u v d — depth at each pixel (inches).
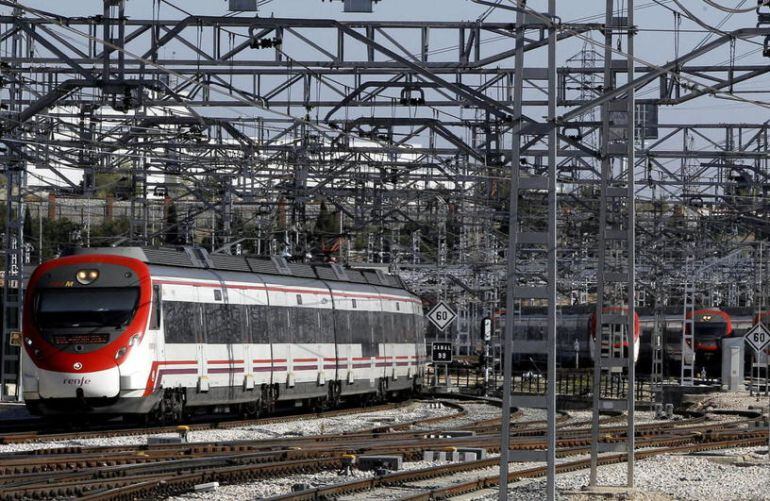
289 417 3860.7
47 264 3223.4
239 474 2145.7
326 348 4183.1
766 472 2487.7
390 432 3225.9
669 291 7455.7
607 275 2122.3
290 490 2009.1
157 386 3233.3
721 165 4709.6
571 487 2118.6
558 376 6978.4
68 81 3410.4
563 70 3622.0
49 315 3169.3
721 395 5546.3
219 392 3538.4
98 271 3201.3
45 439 2812.5
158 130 4298.7
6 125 3622.0
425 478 2244.1
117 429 3223.4
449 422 3919.8
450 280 6894.7
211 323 3501.5
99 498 1784.0
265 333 3791.8
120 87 3152.1
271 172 5339.6
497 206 5403.5
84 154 4183.1
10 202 4020.7
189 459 2292.1
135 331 3164.4
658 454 2891.2
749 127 4352.9
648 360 7381.9
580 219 5408.5
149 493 1907.0
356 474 2256.4
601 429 3494.1
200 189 4768.7
